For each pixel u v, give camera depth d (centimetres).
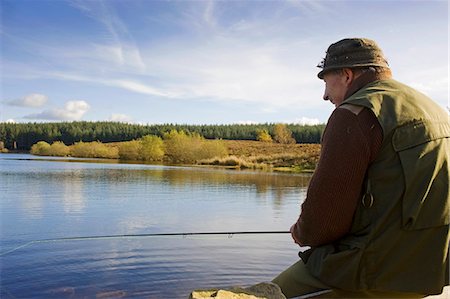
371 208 160
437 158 158
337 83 187
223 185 1833
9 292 413
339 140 161
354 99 165
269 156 3894
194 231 787
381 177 158
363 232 164
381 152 158
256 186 1802
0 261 535
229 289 173
